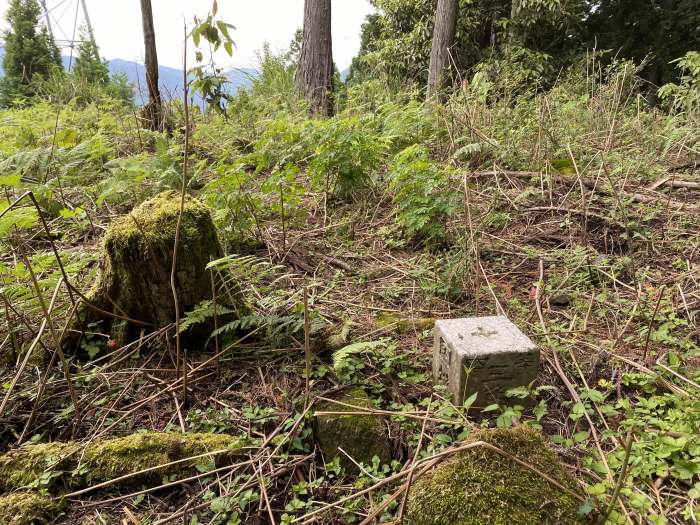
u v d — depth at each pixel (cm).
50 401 265
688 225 443
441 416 240
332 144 472
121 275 290
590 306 319
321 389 265
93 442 232
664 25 1458
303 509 206
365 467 222
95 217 457
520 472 180
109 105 770
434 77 1038
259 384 277
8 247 370
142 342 296
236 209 415
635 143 605
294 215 475
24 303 299
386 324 332
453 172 425
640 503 176
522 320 325
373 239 466
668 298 339
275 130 515
